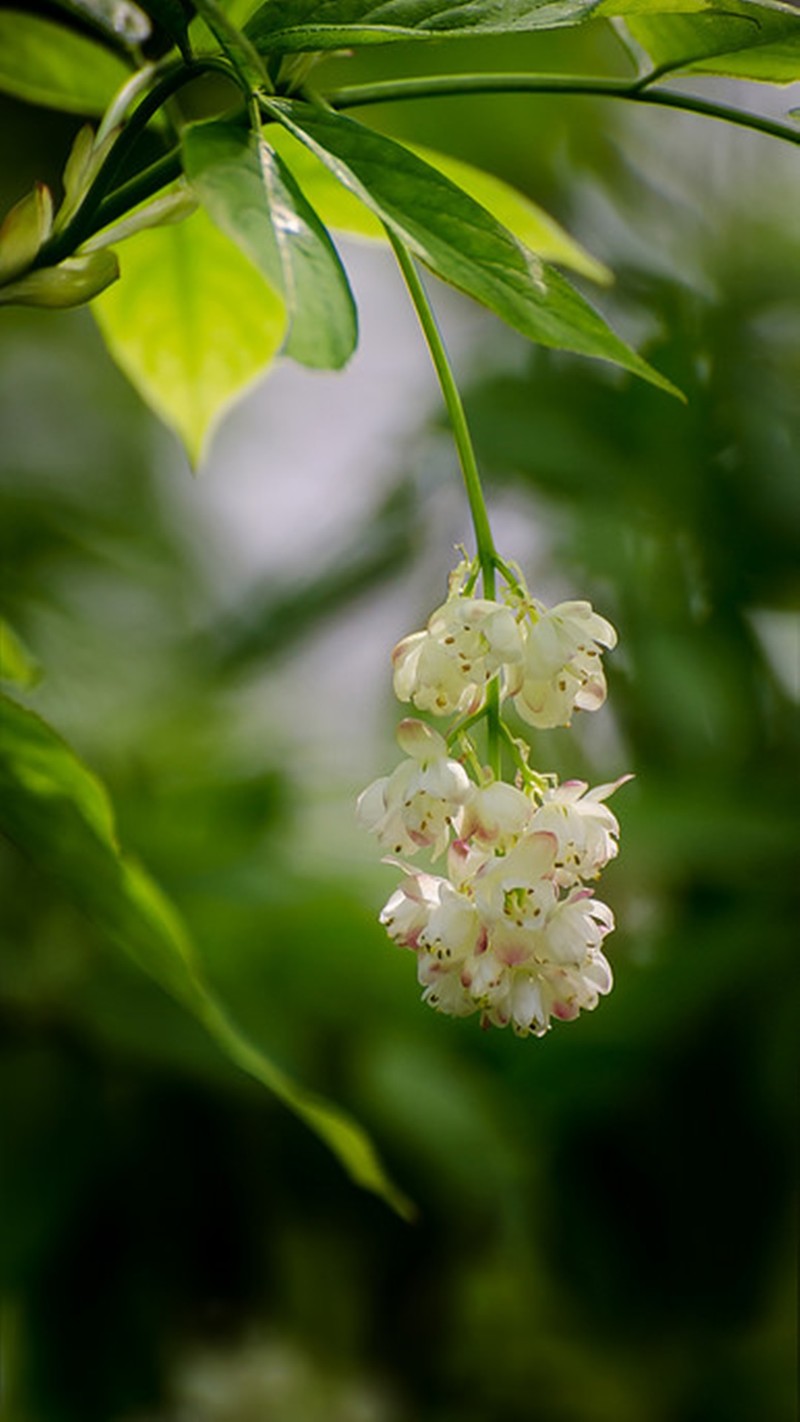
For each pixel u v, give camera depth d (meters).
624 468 0.78
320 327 0.46
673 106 0.52
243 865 0.71
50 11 0.57
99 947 0.68
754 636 0.77
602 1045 0.70
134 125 0.50
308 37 0.48
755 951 0.70
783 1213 0.73
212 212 0.46
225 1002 0.68
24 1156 0.68
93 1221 0.68
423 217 0.48
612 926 0.51
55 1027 0.68
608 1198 0.73
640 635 0.75
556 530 0.76
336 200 0.56
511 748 0.51
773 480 0.78
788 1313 0.76
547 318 0.47
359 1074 0.70
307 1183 0.72
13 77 0.57
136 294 0.57
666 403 0.78
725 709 0.74
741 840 0.68
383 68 0.78
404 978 0.71
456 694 0.51
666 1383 0.78
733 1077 0.72
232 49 0.48
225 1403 0.74
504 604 0.51
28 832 0.52
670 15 0.51
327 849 0.77
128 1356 0.69
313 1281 0.74
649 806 0.69
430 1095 0.69
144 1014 0.68
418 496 0.79
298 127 0.48
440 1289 0.77
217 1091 0.69
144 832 0.72
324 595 0.78
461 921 0.51
